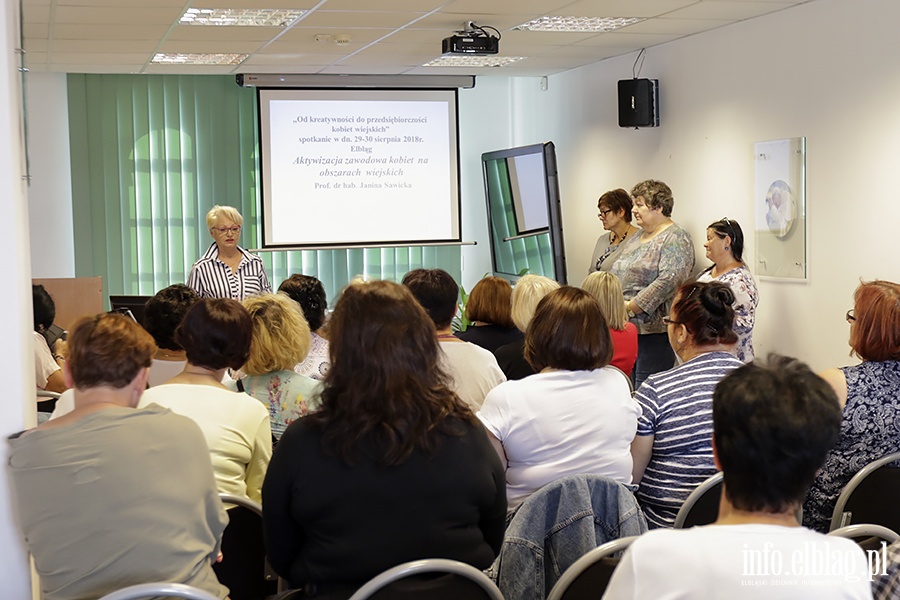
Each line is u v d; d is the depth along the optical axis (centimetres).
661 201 602
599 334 234
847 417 244
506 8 508
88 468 169
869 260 473
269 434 239
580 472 229
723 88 579
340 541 168
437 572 165
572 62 724
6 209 185
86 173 725
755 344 564
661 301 593
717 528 123
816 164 505
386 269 825
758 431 122
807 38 506
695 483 242
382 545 168
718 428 127
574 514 203
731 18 548
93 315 187
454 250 841
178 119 746
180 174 751
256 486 239
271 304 274
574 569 177
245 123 766
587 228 758
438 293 309
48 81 714
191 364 239
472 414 179
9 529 188
